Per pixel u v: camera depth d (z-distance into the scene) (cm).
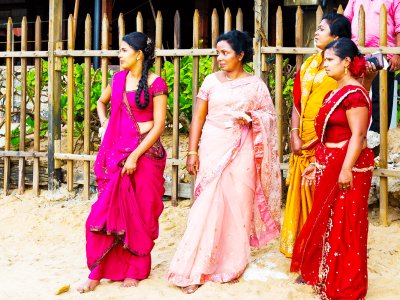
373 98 587
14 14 1361
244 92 425
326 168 383
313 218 389
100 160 427
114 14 1395
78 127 694
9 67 651
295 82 439
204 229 411
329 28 418
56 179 640
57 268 474
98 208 415
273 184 432
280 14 545
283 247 439
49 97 632
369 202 550
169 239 532
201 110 438
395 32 559
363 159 378
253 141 427
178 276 408
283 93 612
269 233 436
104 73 606
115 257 424
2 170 671
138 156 417
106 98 464
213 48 566
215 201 414
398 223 526
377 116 588
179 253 412
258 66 552
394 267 447
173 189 595
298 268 405
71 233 564
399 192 535
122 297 396
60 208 613
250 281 411
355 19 577
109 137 426
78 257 504
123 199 414
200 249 409
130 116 424
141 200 422
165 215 579
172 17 1373
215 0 1324
